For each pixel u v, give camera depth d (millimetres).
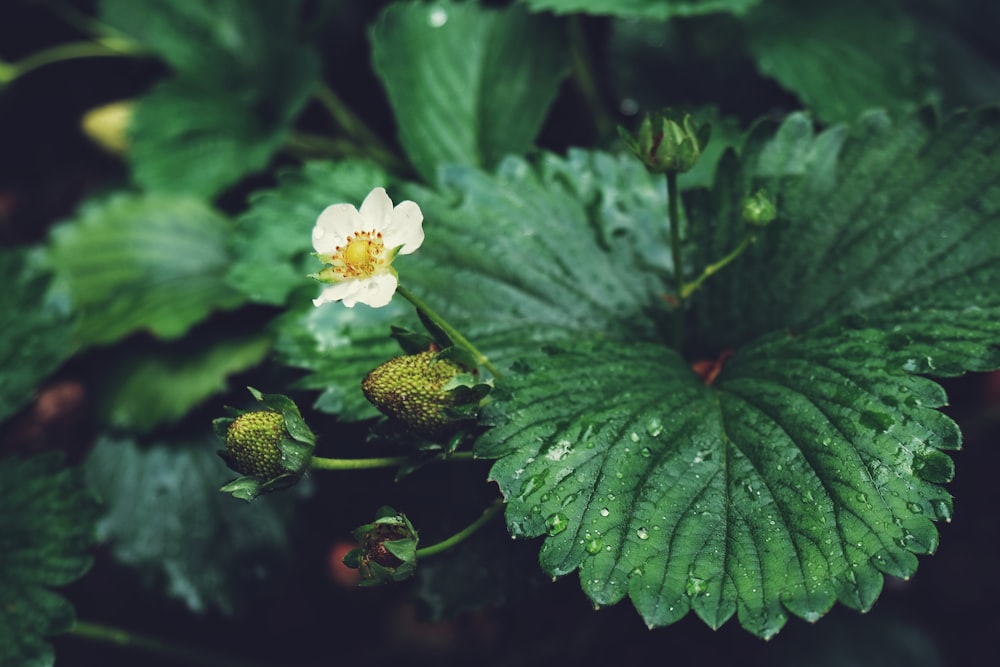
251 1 442
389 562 246
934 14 453
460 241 307
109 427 371
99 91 542
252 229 321
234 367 368
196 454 368
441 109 368
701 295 306
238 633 414
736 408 269
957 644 400
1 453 438
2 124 537
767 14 405
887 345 265
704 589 242
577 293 304
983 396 409
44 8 519
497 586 305
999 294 276
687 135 262
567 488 253
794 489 251
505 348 294
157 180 420
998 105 292
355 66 483
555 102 432
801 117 306
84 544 325
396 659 413
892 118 300
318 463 253
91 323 385
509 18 375
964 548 410
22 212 532
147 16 451
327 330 297
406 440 263
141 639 369
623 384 271
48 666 315
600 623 394
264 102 445
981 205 287
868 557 238
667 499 253
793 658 375
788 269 300
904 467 245
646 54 426
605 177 318
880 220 294
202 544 362
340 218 254
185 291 391
